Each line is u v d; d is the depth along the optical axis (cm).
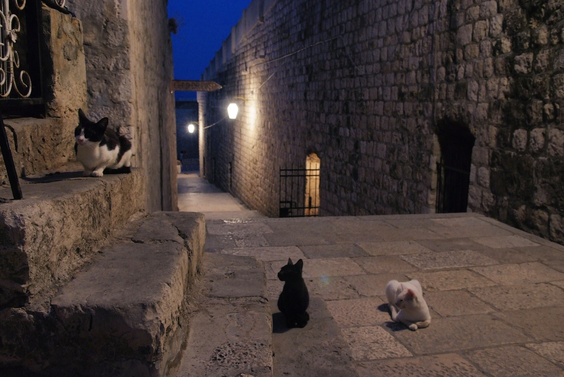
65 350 172
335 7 1162
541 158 582
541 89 577
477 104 691
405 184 882
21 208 170
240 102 2322
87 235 223
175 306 190
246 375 182
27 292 170
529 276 451
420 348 310
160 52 913
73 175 287
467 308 376
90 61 520
